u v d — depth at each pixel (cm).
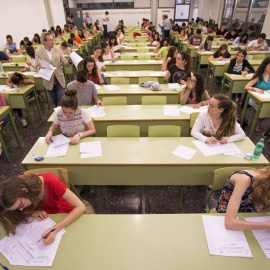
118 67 521
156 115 275
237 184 126
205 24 1067
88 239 122
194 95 301
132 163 185
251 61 534
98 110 288
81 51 790
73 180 201
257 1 816
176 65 373
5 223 121
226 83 467
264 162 183
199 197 241
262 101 300
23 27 802
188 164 184
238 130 214
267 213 134
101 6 1391
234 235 122
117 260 111
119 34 800
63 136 221
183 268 107
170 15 1393
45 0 1003
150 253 114
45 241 119
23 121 379
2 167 287
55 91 393
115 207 229
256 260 110
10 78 358
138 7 1372
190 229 127
